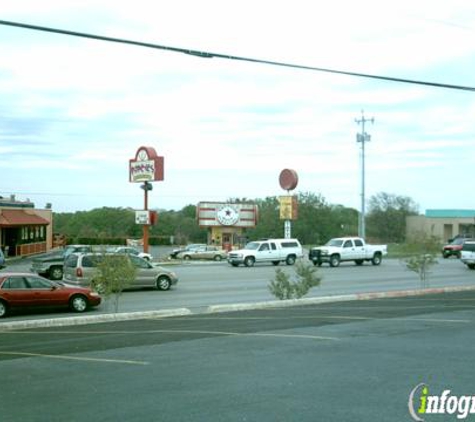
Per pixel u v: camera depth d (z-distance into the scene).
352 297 21.02
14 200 65.94
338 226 108.81
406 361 9.70
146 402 7.39
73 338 13.09
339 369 9.12
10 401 7.58
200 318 16.28
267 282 31.88
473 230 106.00
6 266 42.69
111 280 19.17
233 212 66.69
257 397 7.54
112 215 115.69
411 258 29.44
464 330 13.09
